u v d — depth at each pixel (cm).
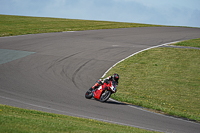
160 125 3719
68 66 7781
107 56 9438
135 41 12438
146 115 4238
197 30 17775
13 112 2962
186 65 8838
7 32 12744
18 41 10731
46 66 7469
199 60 9394
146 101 5356
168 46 11456
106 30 15725
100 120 3541
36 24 17288
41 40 11294
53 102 4319
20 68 6931
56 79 6275
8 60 7688
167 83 7100
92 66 8106
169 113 4603
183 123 4038
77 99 4741
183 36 14500
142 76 7625
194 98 6031
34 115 3019
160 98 5850
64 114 3641
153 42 12338
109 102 4900
